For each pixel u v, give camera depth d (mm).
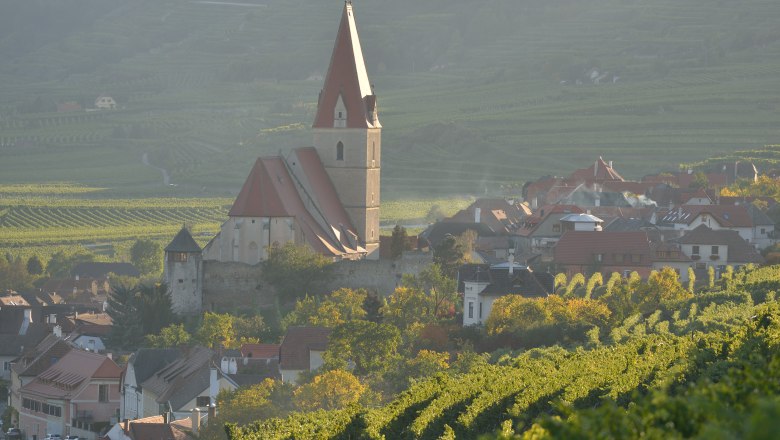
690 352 189125
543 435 78188
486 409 178000
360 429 177000
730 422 65500
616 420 69750
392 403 184750
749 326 192875
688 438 68250
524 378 189250
